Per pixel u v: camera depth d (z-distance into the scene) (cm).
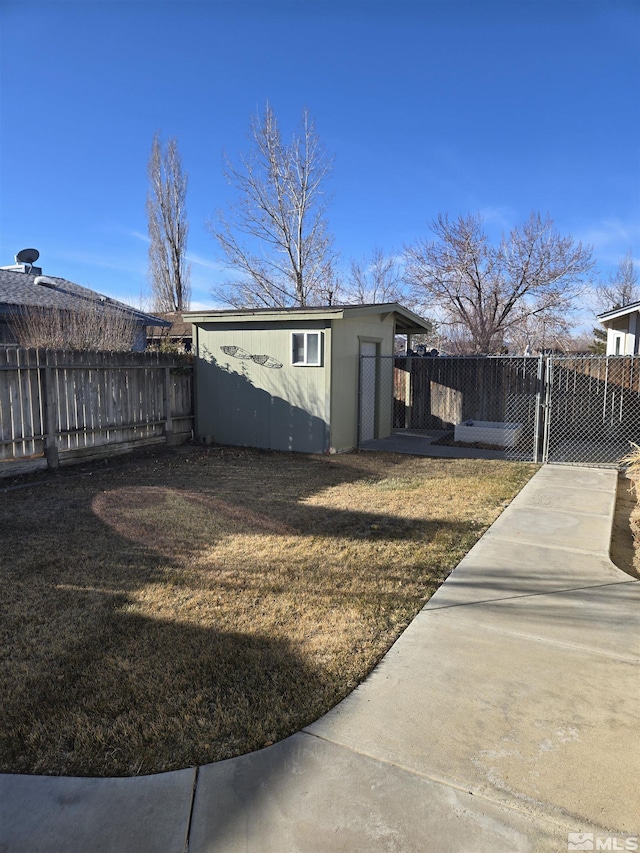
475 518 545
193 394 1074
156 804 193
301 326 943
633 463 715
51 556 430
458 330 2498
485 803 190
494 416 1212
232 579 388
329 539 476
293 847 174
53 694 255
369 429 1112
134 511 561
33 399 751
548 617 334
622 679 267
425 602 356
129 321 1312
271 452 965
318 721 236
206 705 247
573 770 205
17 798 196
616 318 1112
